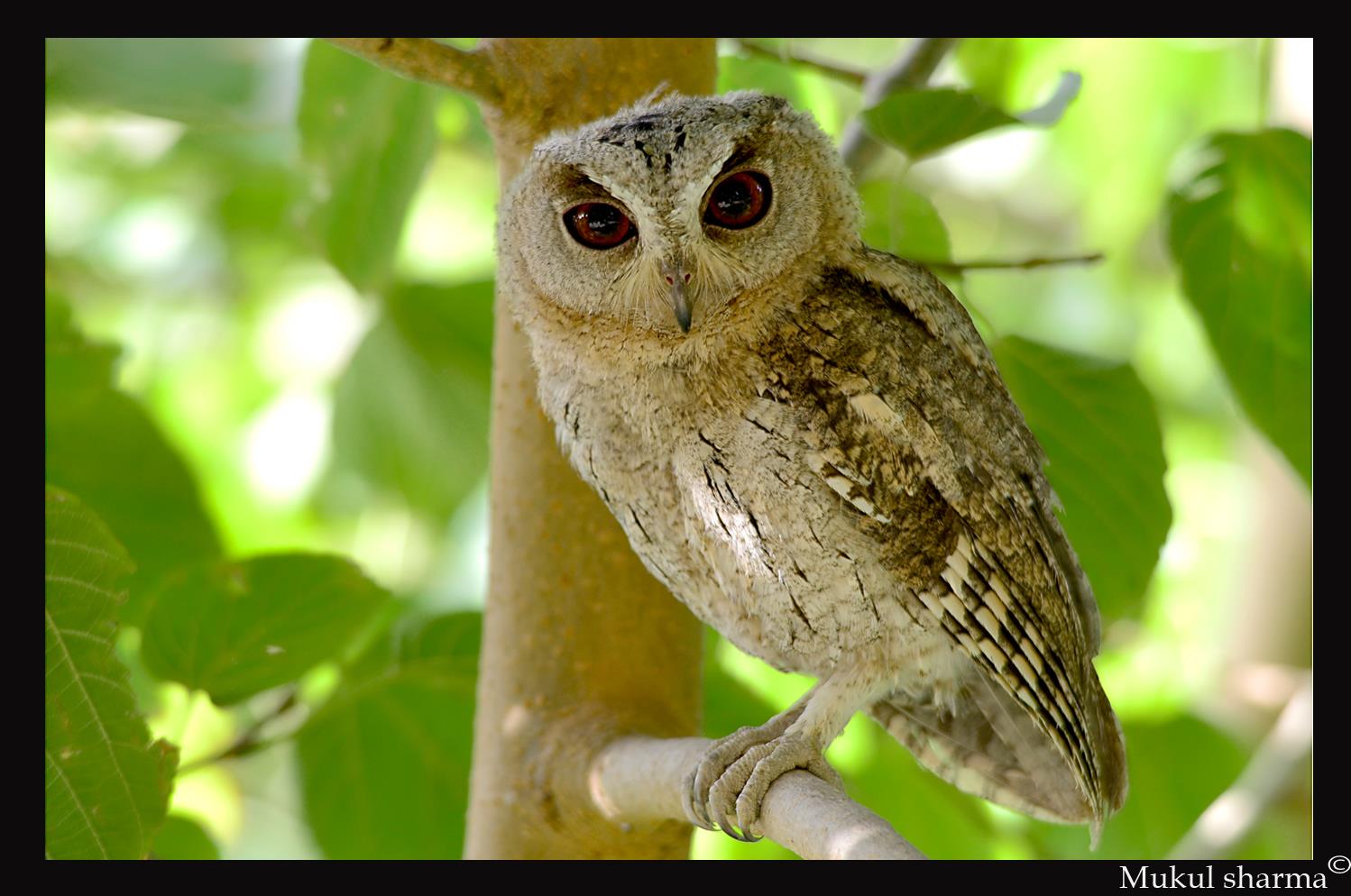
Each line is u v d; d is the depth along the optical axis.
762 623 3.55
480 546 3.79
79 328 3.67
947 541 3.53
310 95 3.63
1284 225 3.58
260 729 3.58
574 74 3.55
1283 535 3.84
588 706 3.55
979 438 3.54
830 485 3.52
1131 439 3.59
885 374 3.53
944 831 3.68
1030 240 4.63
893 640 3.53
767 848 3.68
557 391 3.55
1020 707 3.56
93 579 3.49
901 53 3.60
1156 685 3.72
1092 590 3.60
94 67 3.70
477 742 3.56
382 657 3.60
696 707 3.57
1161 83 3.82
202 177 3.87
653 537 3.55
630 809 3.53
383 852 3.61
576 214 3.54
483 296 3.67
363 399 3.69
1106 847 3.70
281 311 3.94
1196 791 3.70
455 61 3.54
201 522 3.67
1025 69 3.76
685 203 3.53
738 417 3.53
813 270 3.54
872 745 3.68
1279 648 3.84
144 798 3.49
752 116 3.54
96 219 3.88
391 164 3.62
